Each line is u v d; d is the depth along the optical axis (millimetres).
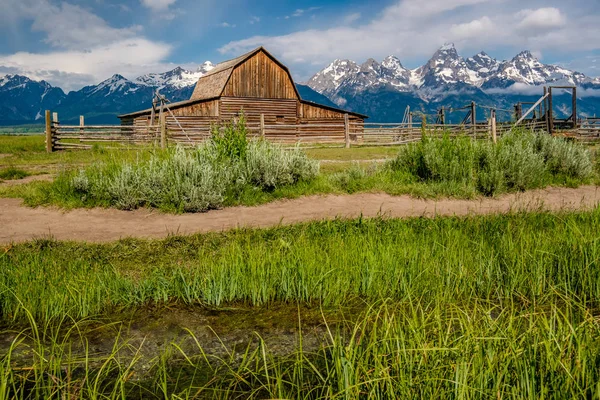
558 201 10742
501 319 3320
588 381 2508
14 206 9492
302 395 3010
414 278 5051
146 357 3660
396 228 7340
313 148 26562
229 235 7246
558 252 5652
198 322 4383
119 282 5020
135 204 9406
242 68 36125
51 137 23219
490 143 13133
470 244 6277
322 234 7254
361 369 2840
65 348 3799
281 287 5031
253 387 3166
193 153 11891
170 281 5152
